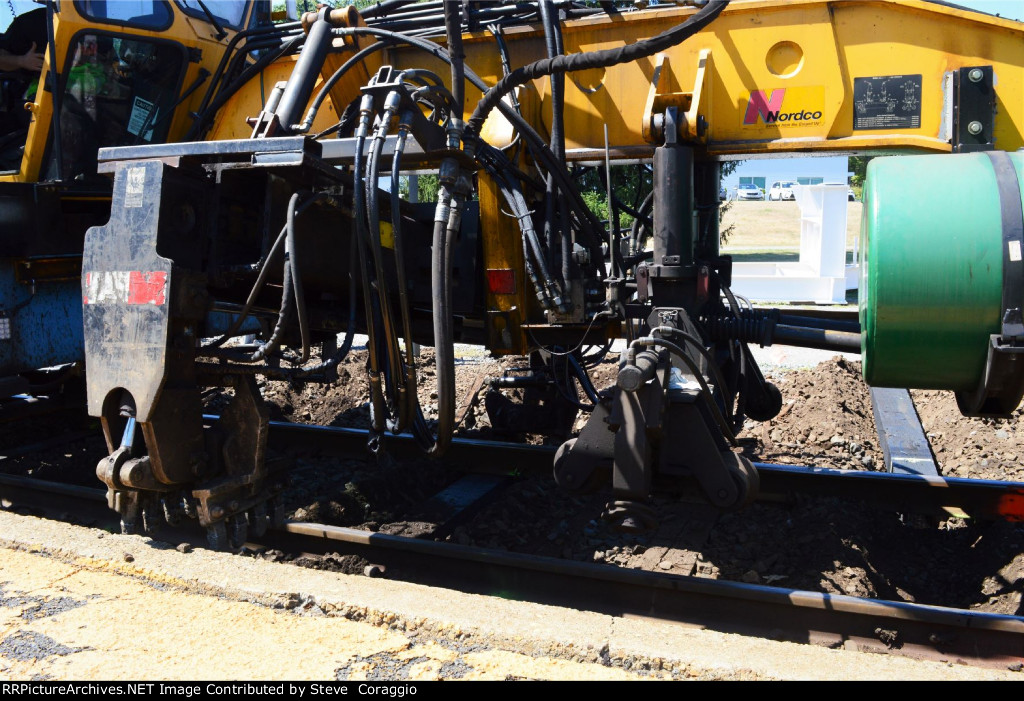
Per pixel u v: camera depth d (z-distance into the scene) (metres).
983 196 3.21
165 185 3.46
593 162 4.82
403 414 3.89
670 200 4.23
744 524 4.55
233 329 3.88
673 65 4.61
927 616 3.24
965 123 4.09
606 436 3.83
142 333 3.44
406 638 2.76
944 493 4.62
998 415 3.57
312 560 4.22
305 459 5.88
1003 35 4.14
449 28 3.72
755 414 5.31
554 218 4.50
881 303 3.30
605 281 4.32
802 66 4.41
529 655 2.64
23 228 5.02
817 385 7.42
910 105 4.27
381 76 3.64
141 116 5.65
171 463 3.52
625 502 3.56
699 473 3.67
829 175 17.11
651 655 2.55
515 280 4.66
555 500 5.04
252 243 4.08
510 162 4.35
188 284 3.48
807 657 2.55
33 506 5.07
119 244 3.50
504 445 5.42
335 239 4.37
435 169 4.83
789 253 25.56
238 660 2.57
